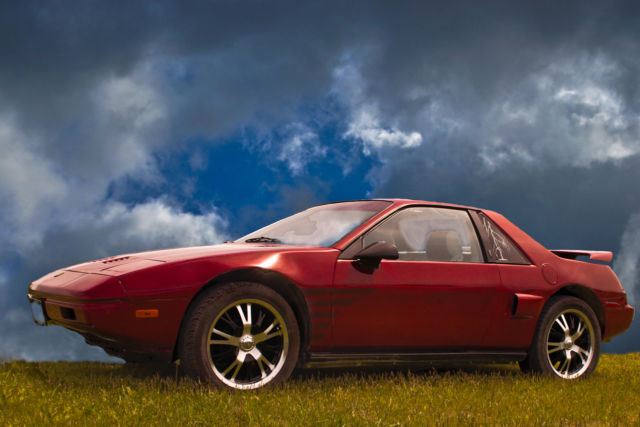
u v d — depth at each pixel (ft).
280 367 12.97
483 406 11.44
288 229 15.99
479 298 15.34
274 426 9.43
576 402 12.23
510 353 16.05
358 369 17.67
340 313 13.65
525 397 12.59
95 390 11.95
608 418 10.96
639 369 19.49
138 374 15.03
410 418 10.19
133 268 12.50
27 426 9.24
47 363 16.62
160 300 12.12
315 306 13.39
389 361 14.46
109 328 11.90
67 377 14.01
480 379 15.26
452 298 14.94
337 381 14.20
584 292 17.43
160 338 12.22
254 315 13.05
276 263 13.14
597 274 17.75
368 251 13.47
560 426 10.25
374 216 14.93
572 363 17.19
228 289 12.54
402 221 15.23
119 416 9.81
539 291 16.29
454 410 11.09
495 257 16.16
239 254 13.05
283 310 13.01
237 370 12.59
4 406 10.57
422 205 15.78
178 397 11.13
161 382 12.88
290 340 13.07
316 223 15.64
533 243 17.11
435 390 12.96
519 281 16.07
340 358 13.80
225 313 12.72
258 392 12.24
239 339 12.66
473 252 15.96
